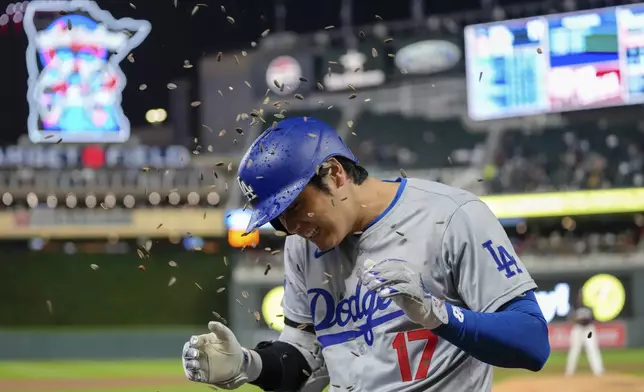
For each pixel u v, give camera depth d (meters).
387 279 3.02
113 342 28.41
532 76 31.44
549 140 33.56
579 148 32.97
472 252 3.39
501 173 32.09
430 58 33.97
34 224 32.66
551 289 26.97
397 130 34.97
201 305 30.06
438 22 33.97
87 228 32.47
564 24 30.94
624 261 26.67
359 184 3.56
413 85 34.09
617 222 30.52
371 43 34.06
